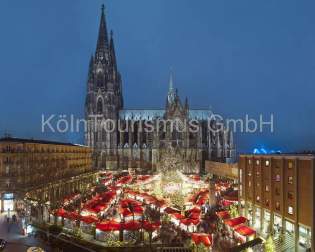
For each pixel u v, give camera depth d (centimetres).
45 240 7238
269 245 6131
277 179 7538
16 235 7594
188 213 9156
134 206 9275
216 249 6719
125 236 7700
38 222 8431
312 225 6150
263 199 8206
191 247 6856
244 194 9369
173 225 8225
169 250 6838
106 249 6850
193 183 13738
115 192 12056
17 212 9944
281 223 7331
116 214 9812
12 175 11138
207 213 9412
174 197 11212
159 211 9406
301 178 6569
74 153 17500
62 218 8362
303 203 6506
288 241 6925
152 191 12962
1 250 6431
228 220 7981
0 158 11088
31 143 12325
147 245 7094
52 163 14150
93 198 11075
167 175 13838
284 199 7194
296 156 6712
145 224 7394
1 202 10694
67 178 14325
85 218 7975
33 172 12262
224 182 15375
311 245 6175
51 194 12150
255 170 8719
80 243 7219
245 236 7144
